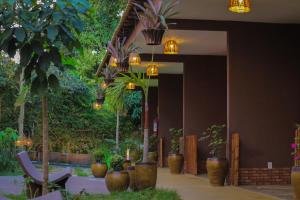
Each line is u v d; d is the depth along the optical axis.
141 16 7.96
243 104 10.07
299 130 8.66
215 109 13.45
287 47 10.23
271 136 10.08
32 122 18.39
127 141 15.13
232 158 9.90
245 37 10.13
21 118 14.80
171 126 16.44
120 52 10.76
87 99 20.20
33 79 4.72
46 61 4.57
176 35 10.80
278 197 8.11
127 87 12.20
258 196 8.27
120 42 11.83
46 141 5.28
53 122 19.16
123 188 7.91
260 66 10.15
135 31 10.55
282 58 10.22
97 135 20.33
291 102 10.17
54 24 4.50
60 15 4.49
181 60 13.49
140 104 22.19
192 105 13.43
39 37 4.53
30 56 4.53
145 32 7.68
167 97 16.53
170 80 16.59
